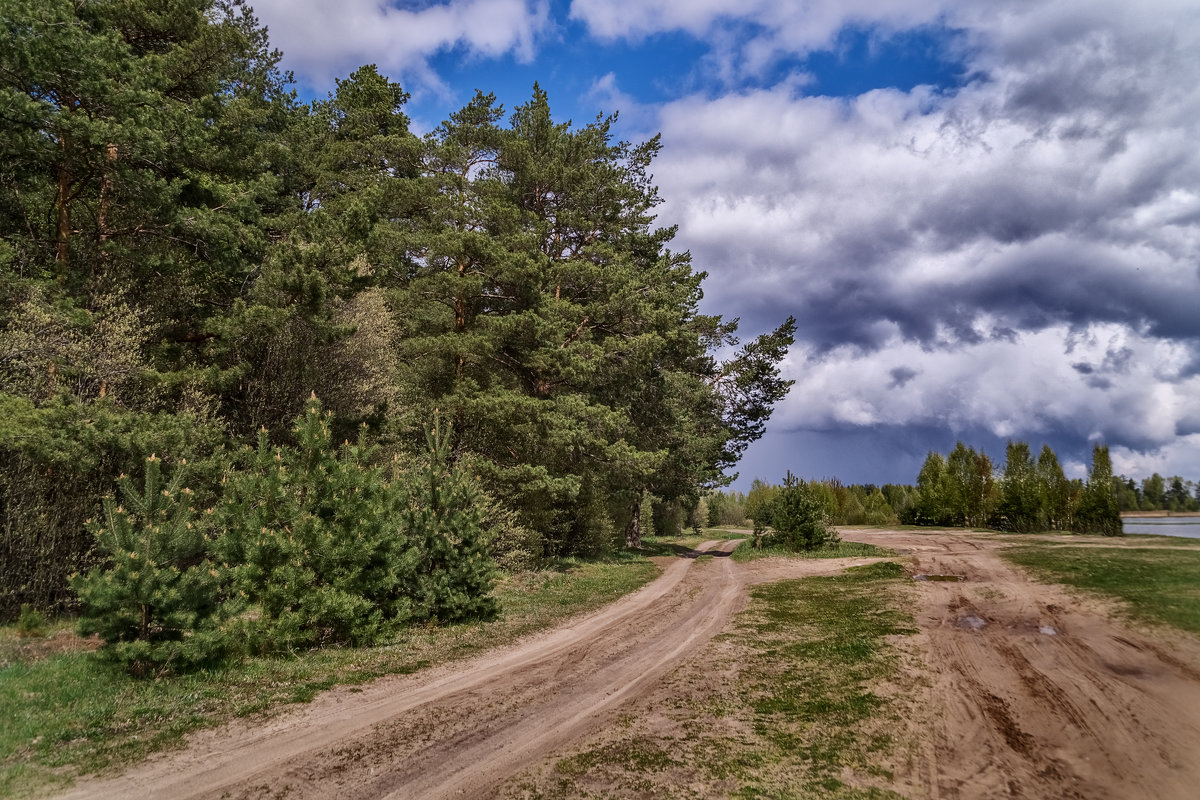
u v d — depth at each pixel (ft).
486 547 50.14
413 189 82.84
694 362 127.85
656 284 106.63
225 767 21.11
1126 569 54.24
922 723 23.67
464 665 35.29
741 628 44.11
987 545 94.22
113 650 29.22
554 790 19.39
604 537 100.27
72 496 44.04
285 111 93.76
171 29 64.64
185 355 57.72
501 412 76.89
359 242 60.44
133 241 55.77
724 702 27.66
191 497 36.24
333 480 40.22
